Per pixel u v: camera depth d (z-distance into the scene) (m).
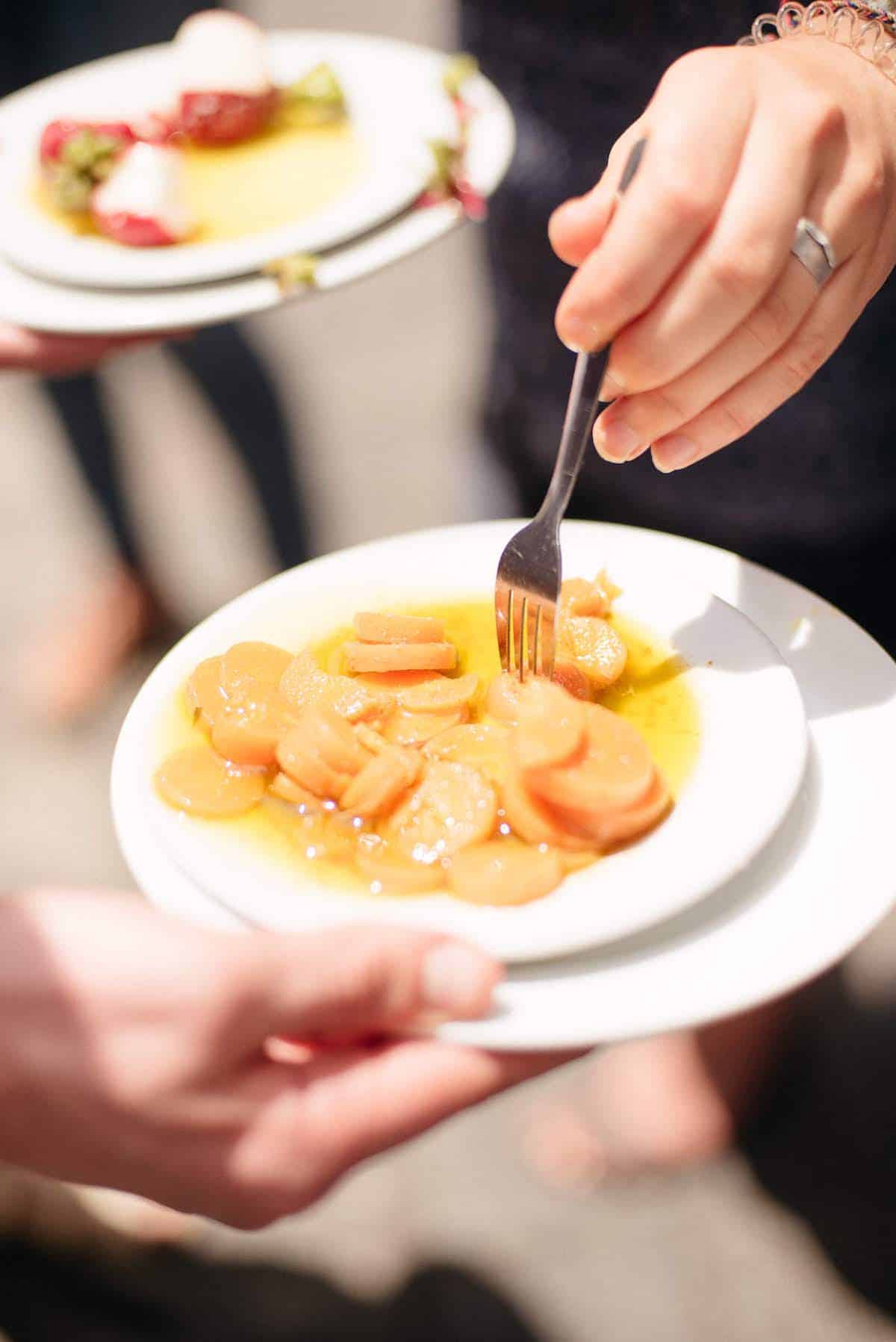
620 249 0.60
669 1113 1.02
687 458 0.65
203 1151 0.61
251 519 1.56
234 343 1.28
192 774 0.65
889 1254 0.97
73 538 1.61
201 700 0.67
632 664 0.69
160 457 1.70
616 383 0.63
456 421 1.69
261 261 0.89
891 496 0.89
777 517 0.91
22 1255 0.96
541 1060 0.61
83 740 1.37
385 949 0.59
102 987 0.59
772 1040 1.00
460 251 2.00
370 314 1.90
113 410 1.34
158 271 0.89
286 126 1.02
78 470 1.36
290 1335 0.95
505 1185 1.01
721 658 0.68
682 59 0.62
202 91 1.00
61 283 0.92
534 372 0.94
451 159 0.93
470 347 1.82
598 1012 0.59
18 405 1.84
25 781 1.33
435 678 0.70
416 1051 0.61
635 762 0.63
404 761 0.65
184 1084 0.60
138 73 1.11
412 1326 0.95
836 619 0.71
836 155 0.60
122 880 1.20
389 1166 1.02
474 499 1.03
